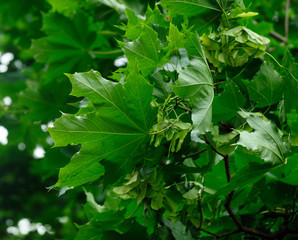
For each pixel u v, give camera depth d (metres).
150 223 1.25
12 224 6.62
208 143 1.19
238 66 1.24
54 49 1.74
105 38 1.77
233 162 1.31
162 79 1.21
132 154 1.18
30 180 6.45
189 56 1.17
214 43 1.21
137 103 1.16
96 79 1.15
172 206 1.21
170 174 1.23
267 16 2.46
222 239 1.34
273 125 1.16
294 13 3.04
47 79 1.78
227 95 1.19
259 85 1.20
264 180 1.27
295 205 1.31
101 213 1.24
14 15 2.18
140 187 1.19
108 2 1.53
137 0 1.44
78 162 1.17
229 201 1.25
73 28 1.70
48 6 2.15
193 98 1.15
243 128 1.18
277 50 1.92
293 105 1.24
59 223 4.13
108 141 1.17
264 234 1.27
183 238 1.24
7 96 2.32
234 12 1.23
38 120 1.86
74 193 1.38
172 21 1.26
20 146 5.95
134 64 1.19
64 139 1.15
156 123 1.18
